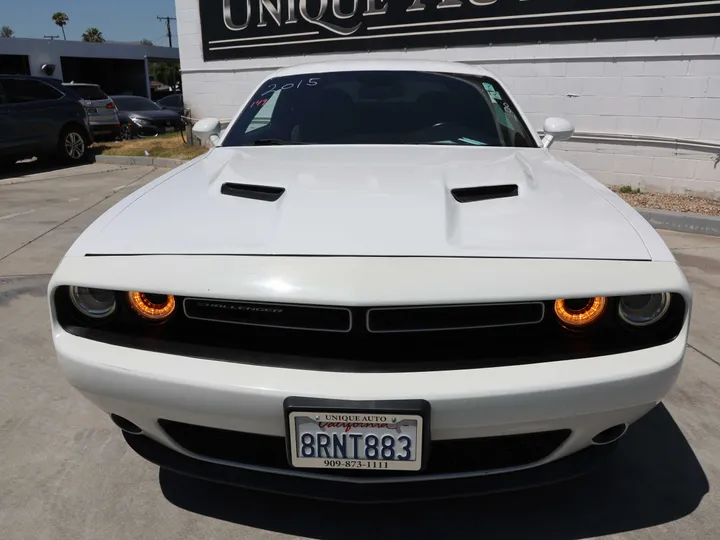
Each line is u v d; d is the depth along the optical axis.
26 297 3.87
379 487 1.61
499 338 1.55
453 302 1.46
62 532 1.85
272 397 1.47
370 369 1.49
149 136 15.27
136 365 1.56
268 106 2.97
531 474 1.66
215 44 9.79
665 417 2.46
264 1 9.06
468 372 1.48
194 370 1.53
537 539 1.81
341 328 1.50
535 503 1.96
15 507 1.95
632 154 6.76
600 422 1.57
